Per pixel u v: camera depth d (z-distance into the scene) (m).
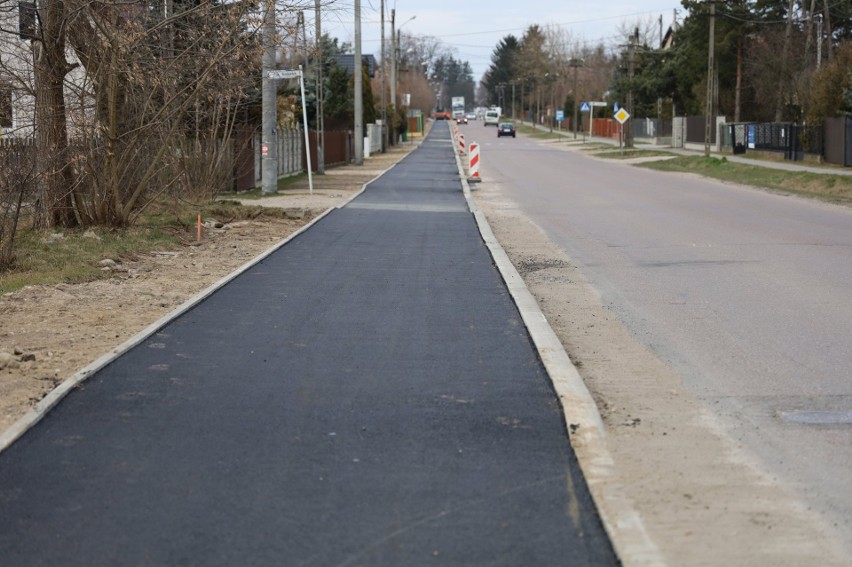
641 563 4.11
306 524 4.51
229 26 15.16
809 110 43.47
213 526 4.48
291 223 19.12
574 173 41.78
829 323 9.41
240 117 29.56
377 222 19.31
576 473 5.21
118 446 5.61
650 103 91.88
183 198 20.88
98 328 8.85
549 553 4.21
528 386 6.96
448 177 37.25
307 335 8.63
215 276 12.18
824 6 55.94
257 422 6.09
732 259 14.06
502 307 10.09
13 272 11.73
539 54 152.25
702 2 64.44
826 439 5.95
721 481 5.18
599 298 11.07
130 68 14.57
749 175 35.84
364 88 63.94
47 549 4.24
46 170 13.69
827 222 19.72
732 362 7.95
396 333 8.76
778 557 4.21
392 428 5.98
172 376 7.16
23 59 14.05
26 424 5.89
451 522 4.54
